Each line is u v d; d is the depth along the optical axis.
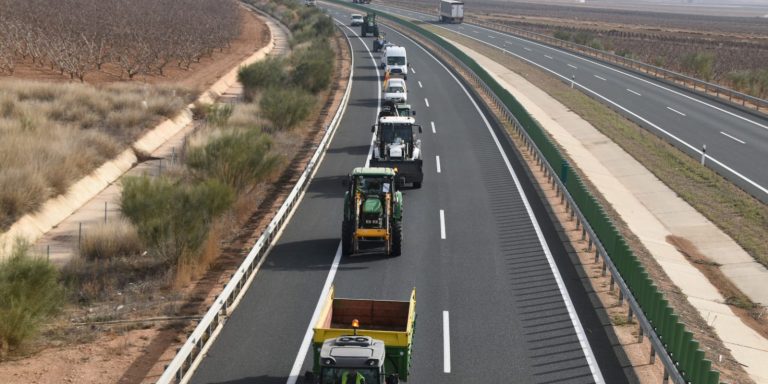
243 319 19.55
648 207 36.94
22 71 62.47
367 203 24.33
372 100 59.03
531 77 74.50
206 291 21.42
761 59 96.88
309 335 18.61
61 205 30.94
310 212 29.89
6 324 17.06
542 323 19.75
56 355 17.36
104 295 21.14
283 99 48.00
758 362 20.52
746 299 26.34
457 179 35.50
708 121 54.31
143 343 18.05
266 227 25.48
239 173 32.22
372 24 106.31
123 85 57.81
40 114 43.31
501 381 16.47
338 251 25.31
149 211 25.02
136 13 103.44
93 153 36.97
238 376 16.39
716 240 32.09
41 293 18.52
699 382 15.38
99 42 74.25
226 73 72.81
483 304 20.95
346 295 21.36
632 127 52.56
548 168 35.44
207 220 25.70
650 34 136.88
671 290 24.78
